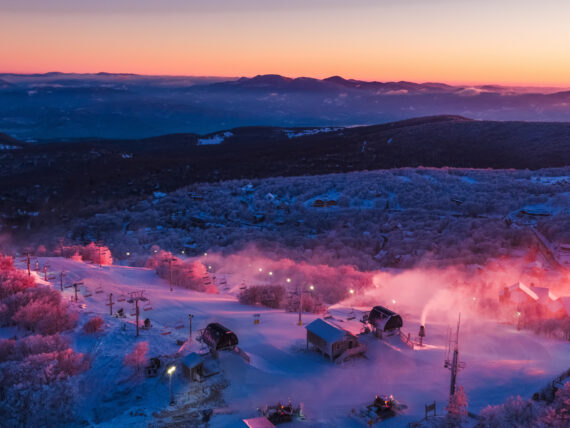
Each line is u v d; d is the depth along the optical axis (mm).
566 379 39125
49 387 36656
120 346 46500
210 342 43125
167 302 69438
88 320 54562
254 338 51312
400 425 32500
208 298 75312
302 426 32188
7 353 43719
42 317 53312
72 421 34562
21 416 33938
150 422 32656
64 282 78812
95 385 39250
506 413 31328
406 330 58969
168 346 46906
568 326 58906
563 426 29062
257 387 38094
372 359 45312
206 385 37969
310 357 45656
